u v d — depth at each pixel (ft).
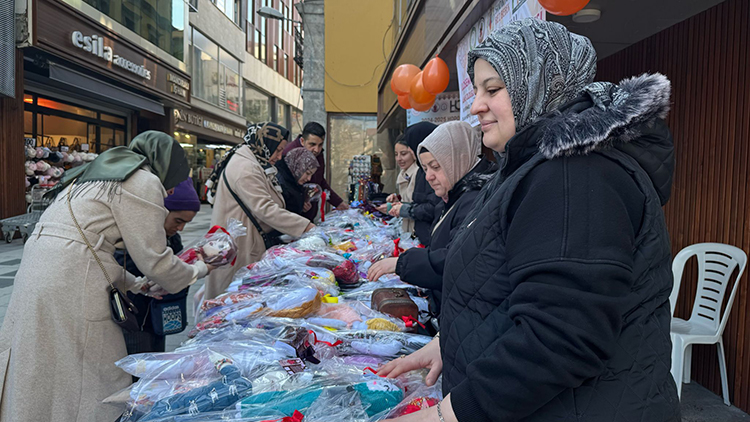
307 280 6.66
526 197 2.64
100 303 5.29
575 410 2.54
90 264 5.24
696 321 8.89
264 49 97.76
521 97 2.98
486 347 2.80
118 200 5.30
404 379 4.33
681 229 9.63
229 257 6.64
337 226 12.96
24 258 5.37
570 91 2.97
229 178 9.73
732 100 8.22
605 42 10.66
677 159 9.64
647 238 2.63
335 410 3.56
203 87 68.59
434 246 6.14
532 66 2.91
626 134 2.55
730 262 8.24
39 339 4.98
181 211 6.63
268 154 10.42
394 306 5.90
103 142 44.80
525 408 2.47
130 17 40.37
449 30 12.17
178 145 6.15
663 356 2.72
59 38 30.42
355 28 36.65
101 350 5.29
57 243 5.19
